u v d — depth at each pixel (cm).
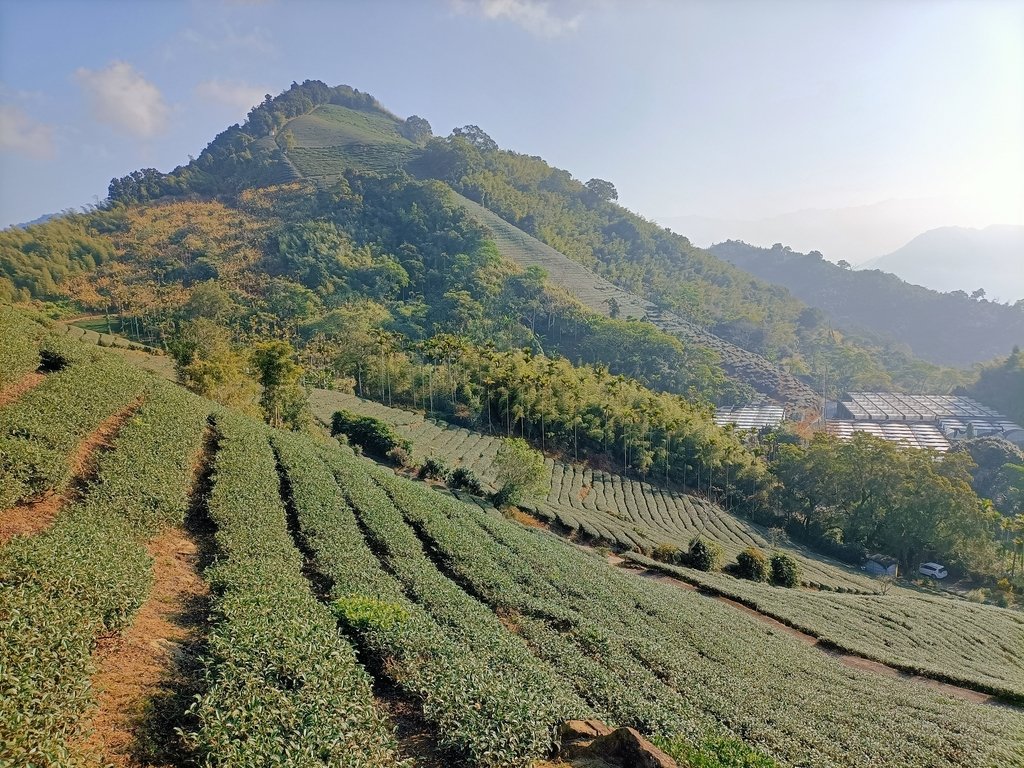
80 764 1040
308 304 14375
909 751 2280
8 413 2638
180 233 18950
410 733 1506
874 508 9650
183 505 2573
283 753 1120
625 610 3306
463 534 3753
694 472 11100
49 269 14775
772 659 3219
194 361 6094
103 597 1480
